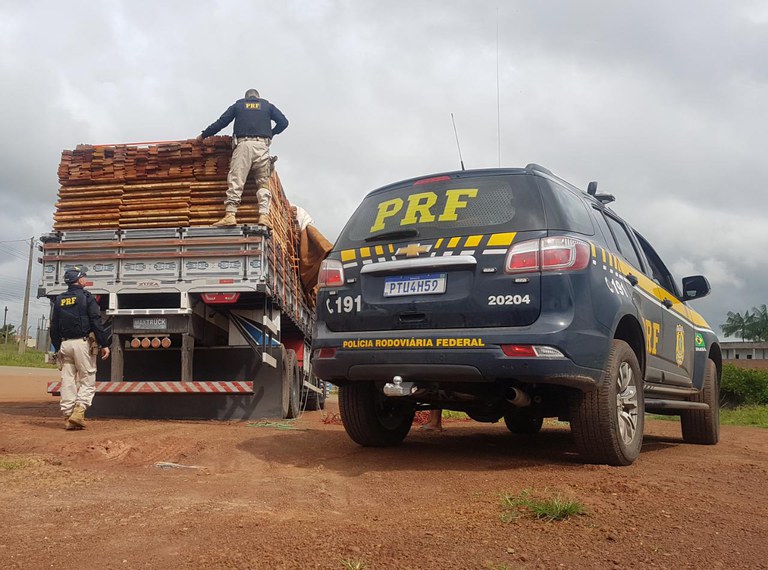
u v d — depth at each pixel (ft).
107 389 27.89
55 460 16.02
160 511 11.24
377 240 16.57
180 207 29.22
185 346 28.19
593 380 14.87
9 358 127.95
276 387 31.09
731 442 24.82
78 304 23.49
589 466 15.69
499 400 17.62
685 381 21.97
